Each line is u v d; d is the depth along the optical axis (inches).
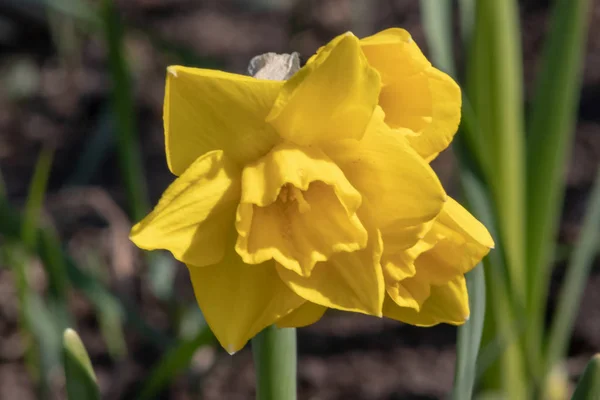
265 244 13.2
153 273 21.0
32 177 28.9
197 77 13.0
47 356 18.7
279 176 13.0
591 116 30.1
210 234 13.2
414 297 13.7
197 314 21.2
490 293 18.4
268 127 13.2
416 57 13.3
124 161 19.6
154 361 22.7
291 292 13.3
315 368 22.7
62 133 31.2
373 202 13.3
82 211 27.2
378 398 21.8
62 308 18.0
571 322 23.3
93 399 14.4
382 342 23.5
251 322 13.3
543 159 18.7
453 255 13.7
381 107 13.6
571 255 24.3
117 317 21.6
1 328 24.0
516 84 18.7
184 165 13.2
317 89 13.0
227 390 22.1
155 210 12.9
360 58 12.8
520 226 18.8
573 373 22.4
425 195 13.0
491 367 20.1
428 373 22.4
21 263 18.2
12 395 22.0
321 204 13.5
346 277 13.3
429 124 13.5
